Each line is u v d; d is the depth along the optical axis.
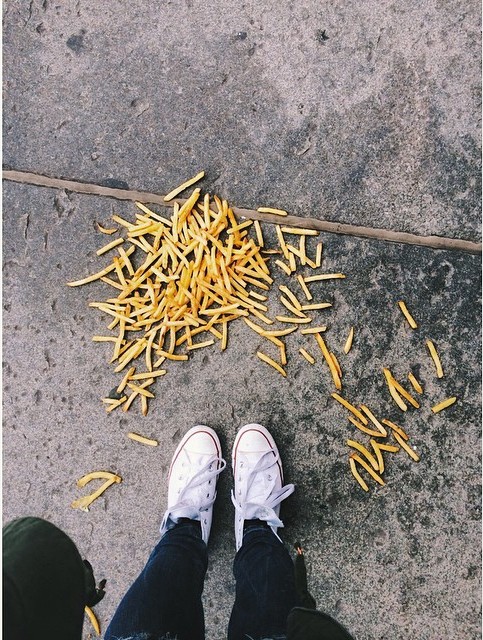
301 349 1.48
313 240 1.49
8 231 1.55
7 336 1.54
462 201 1.46
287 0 1.50
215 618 1.50
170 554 1.34
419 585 1.47
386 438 1.48
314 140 1.49
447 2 1.46
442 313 1.47
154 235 1.50
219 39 1.51
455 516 1.46
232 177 1.51
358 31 1.48
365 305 1.48
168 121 1.52
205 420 1.51
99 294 1.53
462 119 1.46
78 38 1.54
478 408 1.46
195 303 1.48
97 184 1.54
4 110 1.56
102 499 1.53
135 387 1.50
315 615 1.08
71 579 1.09
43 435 1.54
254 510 1.45
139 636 1.21
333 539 1.49
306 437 1.49
